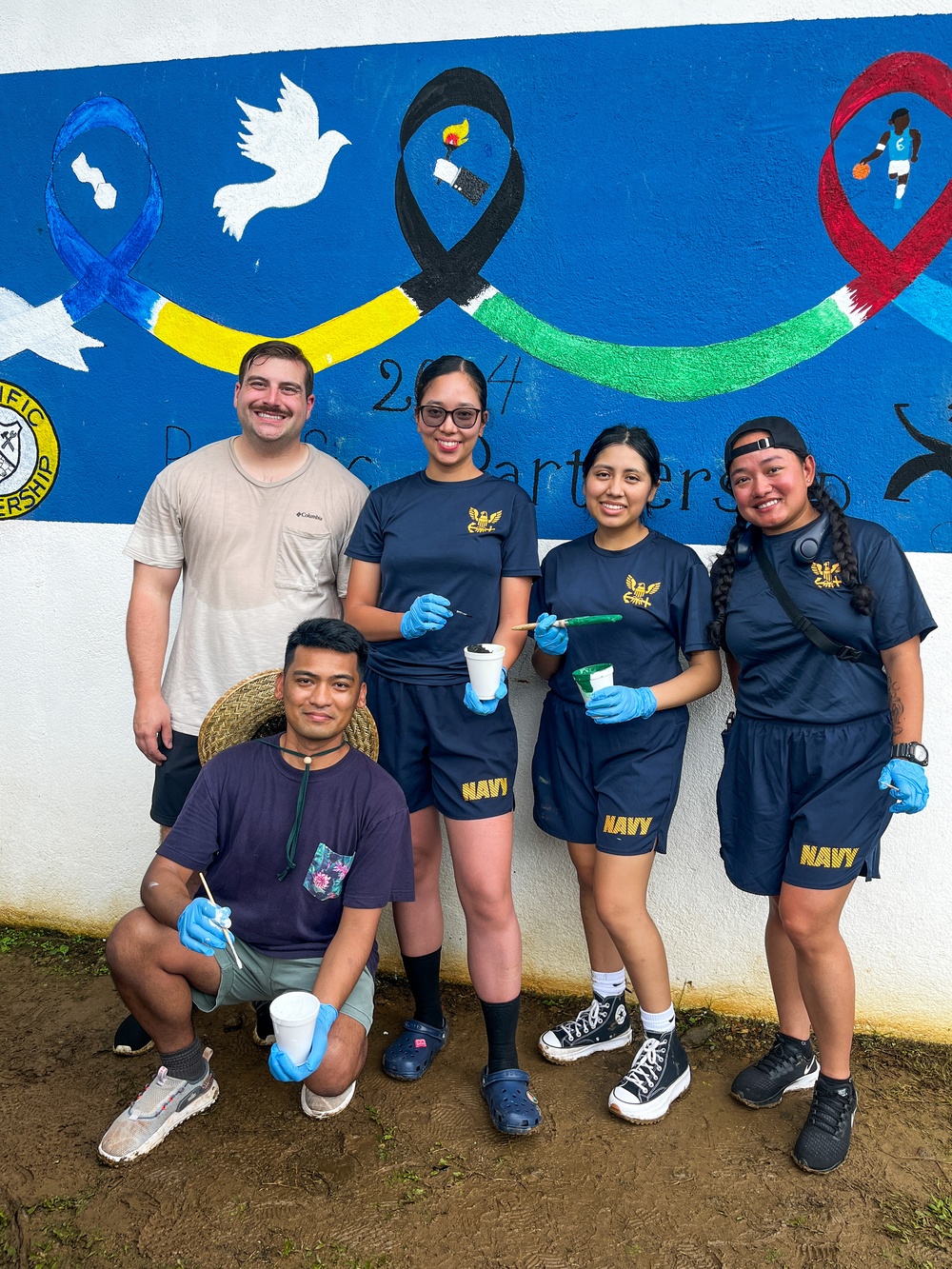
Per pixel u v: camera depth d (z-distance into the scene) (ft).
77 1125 8.61
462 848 8.84
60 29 10.94
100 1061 9.54
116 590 11.44
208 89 10.65
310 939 8.09
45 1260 7.18
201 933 7.00
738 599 8.43
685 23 9.52
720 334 9.82
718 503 9.97
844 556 7.91
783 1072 9.07
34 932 12.12
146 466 11.28
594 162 9.87
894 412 9.57
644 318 9.95
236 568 9.23
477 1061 9.66
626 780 8.82
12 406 11.51
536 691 10.45
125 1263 7.17
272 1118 8.74
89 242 11.16
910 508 9.62
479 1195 7.90
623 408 10.09
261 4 10.39
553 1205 7.82
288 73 10.43
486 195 10.14
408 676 8.96
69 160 11.10
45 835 12.00
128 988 7.79
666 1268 7.27
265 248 10.73
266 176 10.64
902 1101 9.21
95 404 11.32
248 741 8.42
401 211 10.36
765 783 8.33
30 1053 9.65
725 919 10.44
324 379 10.75
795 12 9.31
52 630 11.66
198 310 10.96
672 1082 8.95
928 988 10.10
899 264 9.43
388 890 7.82
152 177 10.91
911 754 7.64
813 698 8.11
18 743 11.91
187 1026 8.18
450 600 8.96
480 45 9.96
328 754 7.91
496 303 10.24
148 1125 8.20
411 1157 8.31
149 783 11.62
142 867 11.76
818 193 9.50
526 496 9.22
